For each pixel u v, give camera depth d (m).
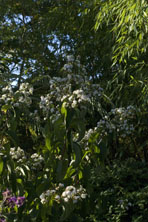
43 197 1.96
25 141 5.36
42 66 5.76
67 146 1.96
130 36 3.90
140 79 3.94
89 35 5.42
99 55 5.34
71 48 5.77
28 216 2.12
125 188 3.95
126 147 5.14
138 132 4.02
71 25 5.68
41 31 6.05
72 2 5.74
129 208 3.77
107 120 2.57
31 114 2.50
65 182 2.07
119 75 4.32
